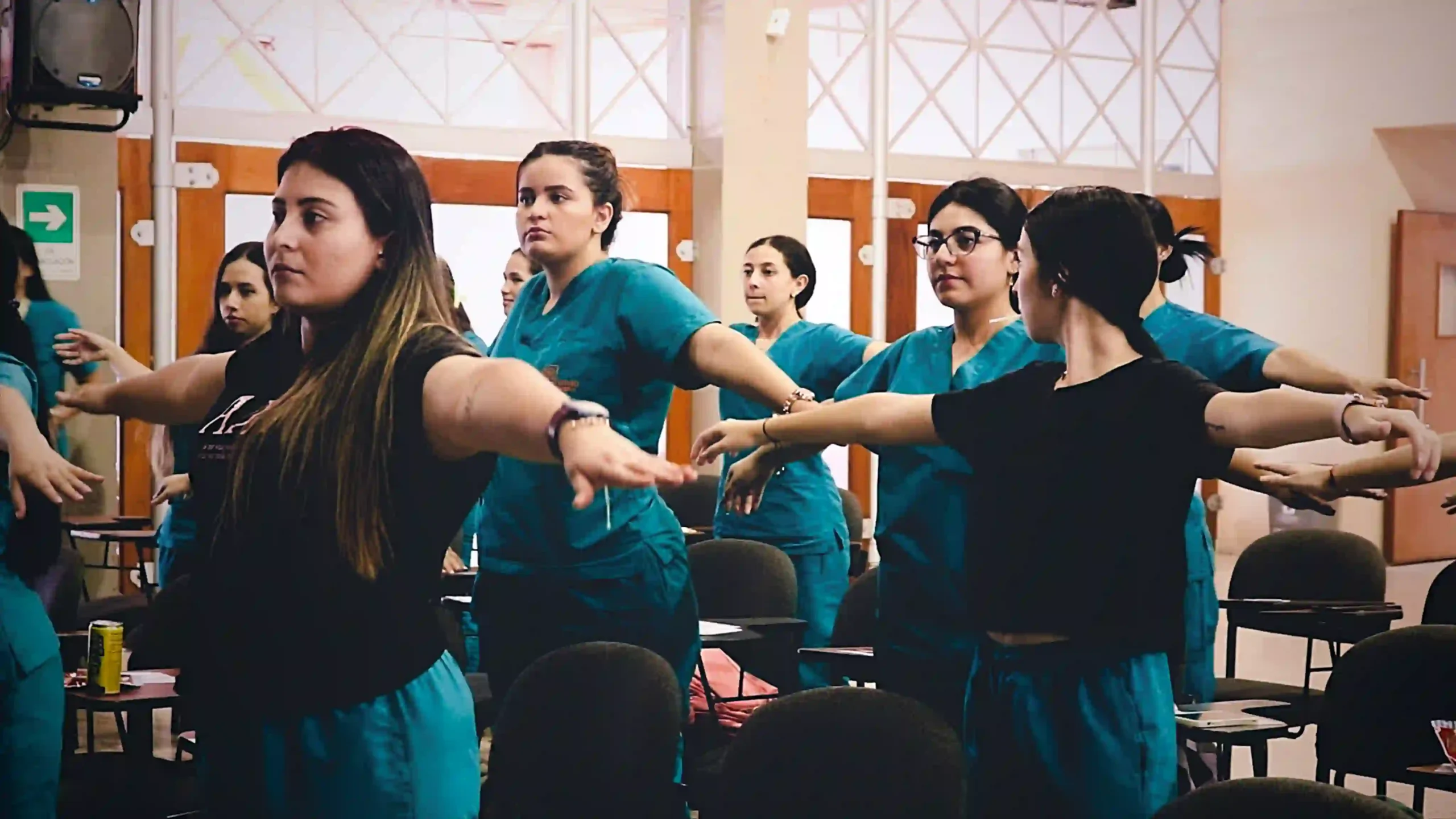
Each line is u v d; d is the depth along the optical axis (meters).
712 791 3.31
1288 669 6.61
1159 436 2.17
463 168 7.27
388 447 1.54
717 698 3.85
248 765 1.62
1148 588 2.20
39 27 5.60
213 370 1.95
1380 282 9.49
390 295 1.61
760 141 7.48
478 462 1.60
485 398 1.45
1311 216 9.65
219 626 1.63
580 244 3.07
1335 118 9.53
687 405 7.75
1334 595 4.77
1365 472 2.22
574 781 2.68
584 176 3.04
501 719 2.76
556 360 3.05
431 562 1.62
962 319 3.21
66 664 4.09
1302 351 3.56
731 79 7.39
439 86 7.21
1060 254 2.27
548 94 7.45
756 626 3.94
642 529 3.03
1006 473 2.32
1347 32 9.45
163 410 2.00
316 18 6.93
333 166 1.60
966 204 3.13
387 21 7.06
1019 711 2.27
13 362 2.47
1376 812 1.89
